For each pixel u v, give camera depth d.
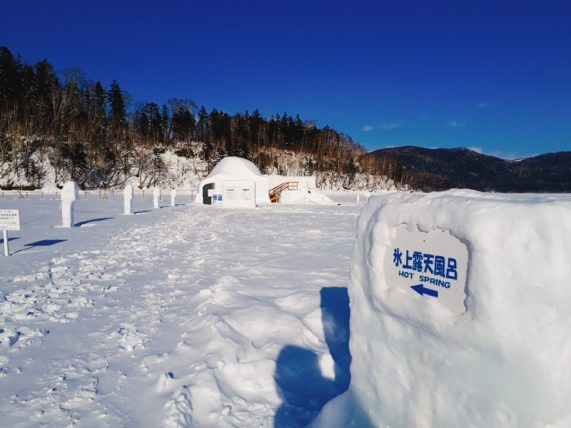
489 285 1.45
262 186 34.22
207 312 4.30
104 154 54.34
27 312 4.45
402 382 1.94
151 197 43.09
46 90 61.19
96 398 2.73
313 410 2.70
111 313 4.46
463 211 1.61
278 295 5.07
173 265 7.17
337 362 3.33
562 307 1.34
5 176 46.41
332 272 6.57
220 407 2.64
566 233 1.35
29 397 2.72
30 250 8.70
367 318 2.22
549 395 1.35
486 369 1.51
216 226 14.39
